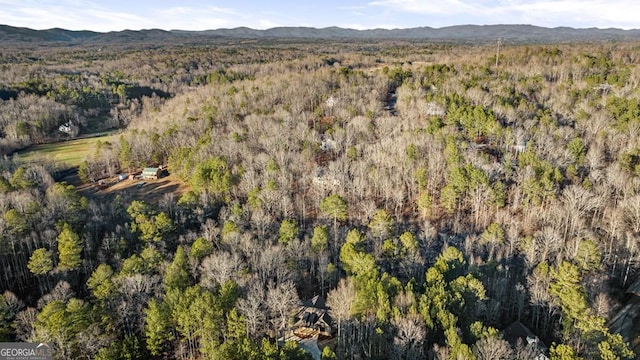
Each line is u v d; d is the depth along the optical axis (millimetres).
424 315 56312
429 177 110125
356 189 108875
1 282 80562
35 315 63969
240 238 82000
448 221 100312
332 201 96188
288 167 119312
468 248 83000
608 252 80375
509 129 121125
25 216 86812
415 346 54188
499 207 99438
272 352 49844
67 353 56094
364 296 60375
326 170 118938
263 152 125625
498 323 68375
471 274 66625
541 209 94000
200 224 101438
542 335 65938
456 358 49562
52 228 89125
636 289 71812
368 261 71938
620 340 53188
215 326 57844
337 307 62312
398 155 116438
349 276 72562
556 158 107125
